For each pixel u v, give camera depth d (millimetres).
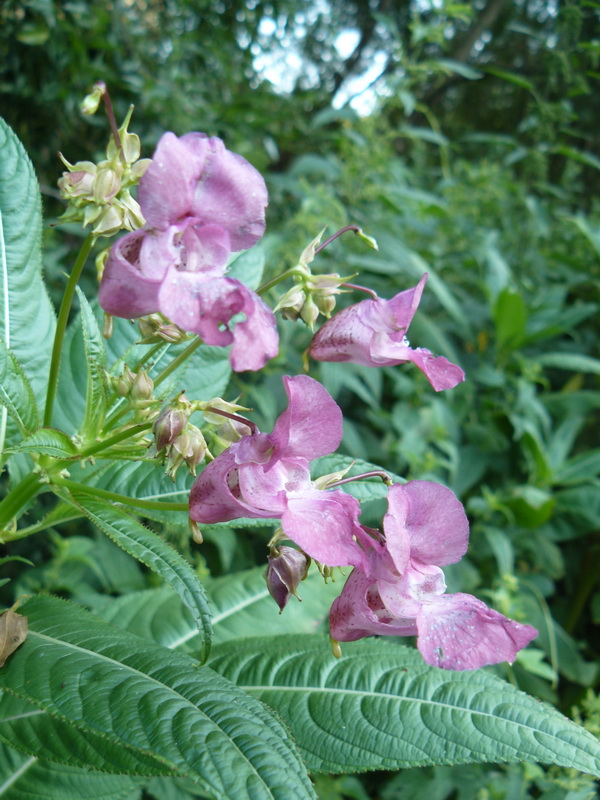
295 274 148
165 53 646
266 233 448
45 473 157
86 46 536
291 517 122
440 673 172
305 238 409
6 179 185
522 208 620
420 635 119
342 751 159
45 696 126
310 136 699
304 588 234
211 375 204
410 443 403
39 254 190
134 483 187
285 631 224
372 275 475
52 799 191
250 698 130
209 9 651
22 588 323
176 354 193
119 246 125
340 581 238
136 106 551
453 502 127
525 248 598
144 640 150
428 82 816
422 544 129
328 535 120
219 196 131
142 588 343
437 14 493
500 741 153
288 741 120
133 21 605
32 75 523
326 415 131
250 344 116
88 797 193
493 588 404
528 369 457
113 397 152
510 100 979
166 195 127
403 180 562
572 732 154
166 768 136
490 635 118
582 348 553
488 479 472
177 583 123
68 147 566
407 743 157
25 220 186
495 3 772
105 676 131
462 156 896
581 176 823
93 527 370
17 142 188
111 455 154
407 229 547
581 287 595
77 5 519
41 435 139
